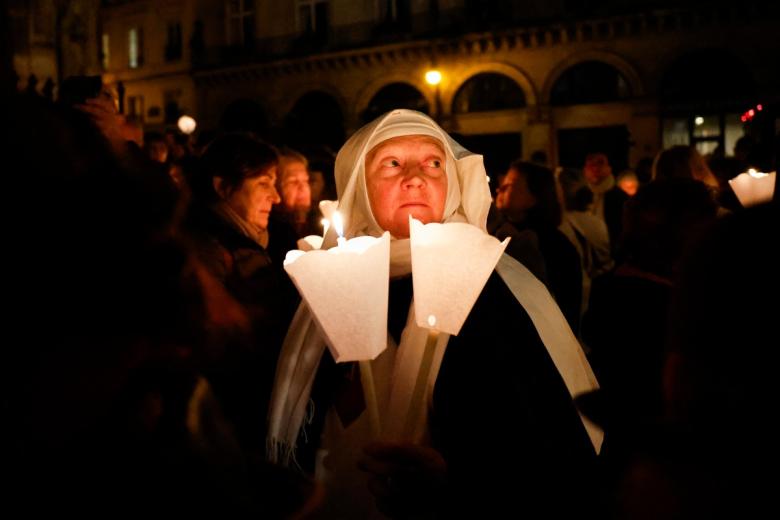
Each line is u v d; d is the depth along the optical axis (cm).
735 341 67
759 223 68
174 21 2447
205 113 2367
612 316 220
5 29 707
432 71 1819
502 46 1856
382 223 152
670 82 1705
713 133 1667
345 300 95
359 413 142
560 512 123
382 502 116
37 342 65
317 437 146
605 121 1780
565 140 1844
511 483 125
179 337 75
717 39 1628
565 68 1802
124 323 68
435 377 133
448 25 1934
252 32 2305
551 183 331
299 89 2167
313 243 175
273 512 77
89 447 66
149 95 2509
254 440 145
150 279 71
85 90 259
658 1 1659
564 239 326
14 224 63
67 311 65
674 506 74
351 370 145
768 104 315
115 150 73
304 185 351
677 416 74
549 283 312
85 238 66
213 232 227
